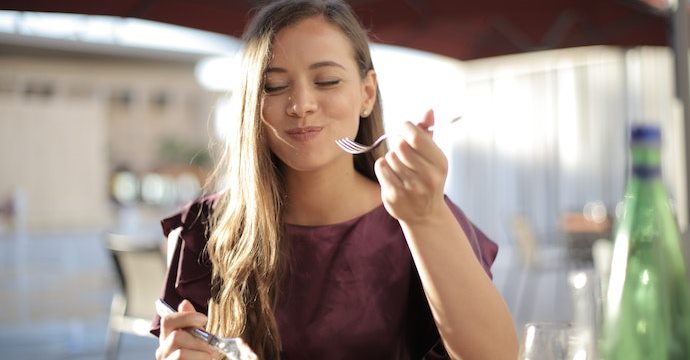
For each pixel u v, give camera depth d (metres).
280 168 1.33
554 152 12.77
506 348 1.07
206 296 1.35
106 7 3.49
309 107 1.22
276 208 1.29
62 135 27.75
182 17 3.71
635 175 0.79
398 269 1.30
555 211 12.76
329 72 1.24
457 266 1.03
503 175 13.48
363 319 1.29
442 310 1.05
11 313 7.76
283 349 1.29
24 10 3.29
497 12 4.49
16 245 16.56
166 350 1.05
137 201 36.00
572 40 5.11
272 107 1.25
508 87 13.32
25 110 27.27
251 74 1.26
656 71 11.40
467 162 13.95
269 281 1.28
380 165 0.99
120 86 34.34
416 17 4.48
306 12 1.26
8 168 26.95
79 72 32.03
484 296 1.04
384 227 1.32
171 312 1.14
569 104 12.53
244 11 3.71
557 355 0.90
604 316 0.86
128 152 36.50
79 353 5.75
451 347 1.08
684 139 3.82
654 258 0.78
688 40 3.86
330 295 1.29
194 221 1.39
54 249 15.66
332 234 1.31
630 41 5.11
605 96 12.03
